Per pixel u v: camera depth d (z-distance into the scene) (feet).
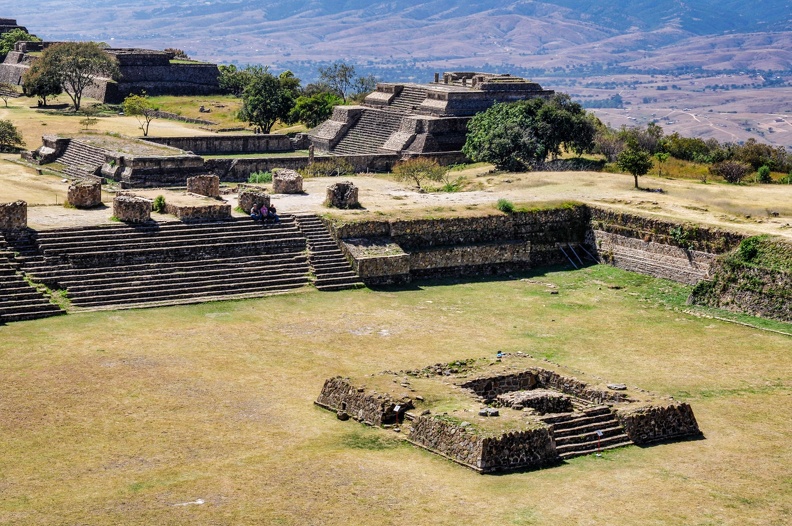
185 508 125.49
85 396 164.96
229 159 361.30
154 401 164.14
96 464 139.64
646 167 314.96
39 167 361.71
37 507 125.49
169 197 262.26
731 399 176.96
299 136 429.38
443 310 227.61
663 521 126.72
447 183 331.77
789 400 176.96
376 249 248.11
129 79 575.79
